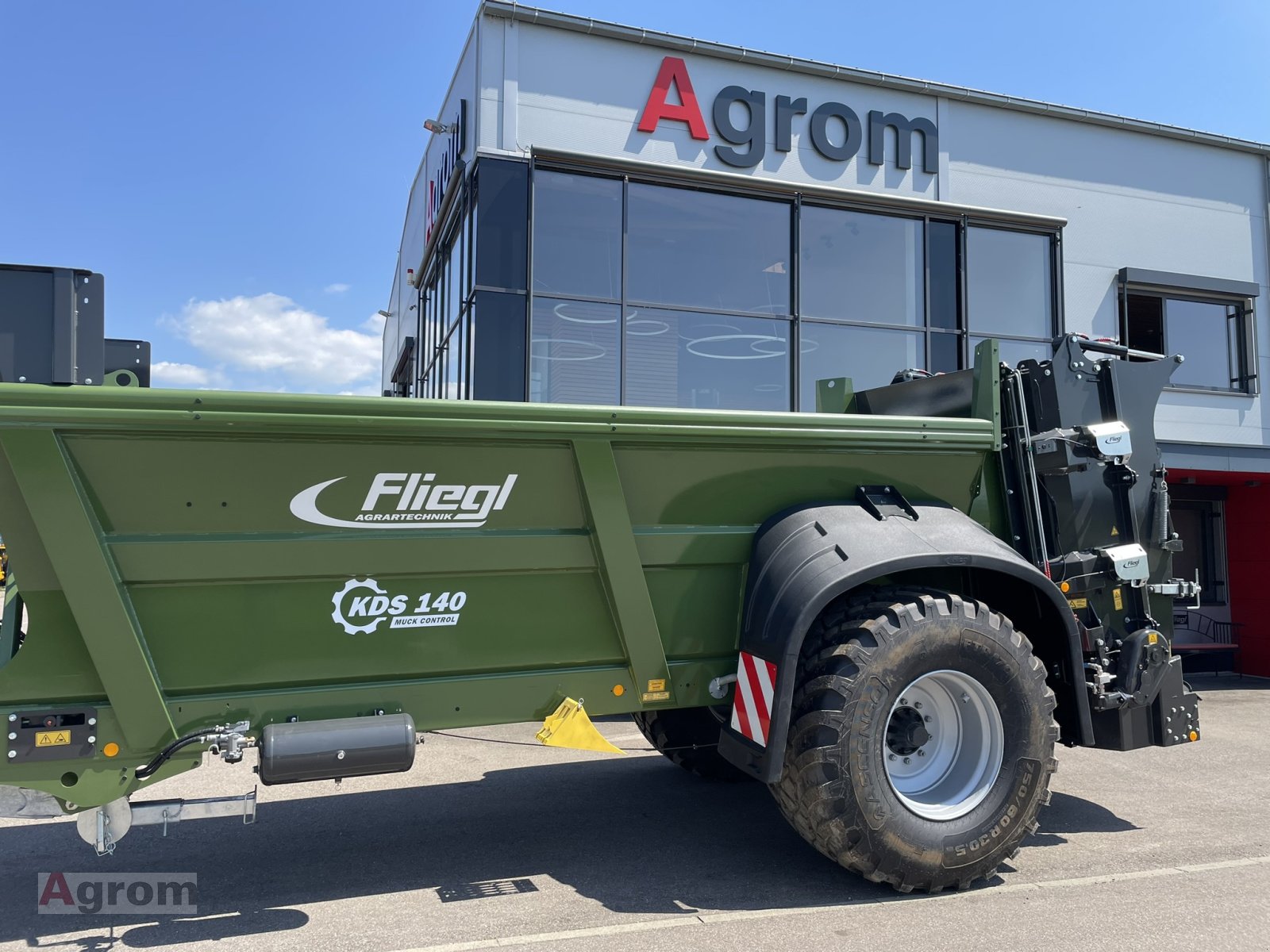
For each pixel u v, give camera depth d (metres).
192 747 3.22
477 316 8.56
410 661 3.44
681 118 9.44
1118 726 4.43
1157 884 3.75
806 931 3.24
